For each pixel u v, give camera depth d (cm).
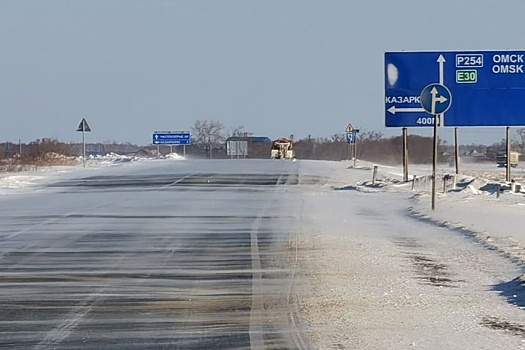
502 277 1961
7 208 3969
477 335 1366
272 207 4025
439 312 1564
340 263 2184
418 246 2533
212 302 1672
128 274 2030
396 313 1553
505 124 5209
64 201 4391
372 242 2630
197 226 3128
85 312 1584
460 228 2992
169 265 2173
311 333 1387
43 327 1457
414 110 5212
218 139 19050
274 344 1312
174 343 1330
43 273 2050
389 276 1980
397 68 5209
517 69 5181
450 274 2012
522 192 4919
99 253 2403
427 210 3784
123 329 1437
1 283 1906
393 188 5431
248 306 1627
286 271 2058
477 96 5200
